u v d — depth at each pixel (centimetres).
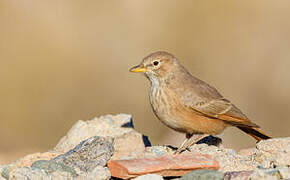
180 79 986
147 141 1080
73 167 813
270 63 2403
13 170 773
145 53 2403
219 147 1008
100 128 1061
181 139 1897
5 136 2144
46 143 2175
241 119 994
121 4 2469
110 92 2308
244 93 2353
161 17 2459
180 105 966
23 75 2281
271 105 2319
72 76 2317
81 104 2278
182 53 2428
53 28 2388
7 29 2355
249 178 720
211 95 991
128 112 2269
